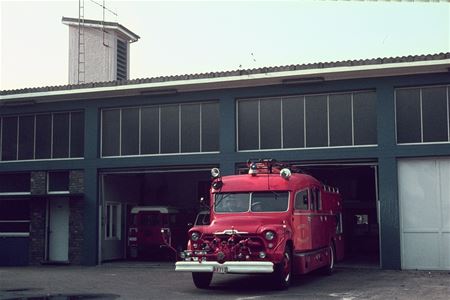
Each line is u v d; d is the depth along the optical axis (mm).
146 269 19672
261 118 19844
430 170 18047
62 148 22453
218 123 20391
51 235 22344
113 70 32562
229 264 12695
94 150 21719
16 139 23125
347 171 27906
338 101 19109
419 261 17891
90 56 32562
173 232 24969
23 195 22547
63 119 22578
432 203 17938
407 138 18312
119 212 24109
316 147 19125
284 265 13305
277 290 13305
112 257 23312
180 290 13734
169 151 20906
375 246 27391
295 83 19234
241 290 13531
